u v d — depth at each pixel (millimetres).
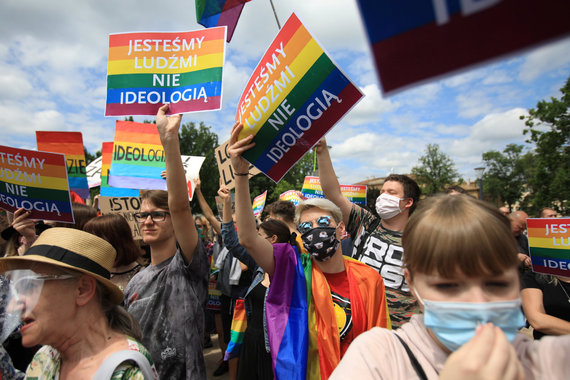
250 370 2688
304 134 1650
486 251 744
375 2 448
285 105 1657
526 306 2523
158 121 2014
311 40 1573
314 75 1582
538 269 2562
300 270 1923
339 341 1744
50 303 1219
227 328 4512
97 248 1342
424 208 872
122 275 2479
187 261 2061
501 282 784
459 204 823
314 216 1956
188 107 2039
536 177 21500
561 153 19953
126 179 3490
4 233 2604
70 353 1274
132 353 1228
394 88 443
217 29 2088
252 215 1864
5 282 1634
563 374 754
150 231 2162
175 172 1918
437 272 793
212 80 2033
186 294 2021
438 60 423
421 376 858
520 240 4973
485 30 401
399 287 2301
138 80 2127
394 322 2145
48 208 2377
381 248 2453
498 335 641
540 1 374
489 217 776
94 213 2971
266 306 1889
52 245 1266
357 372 875
